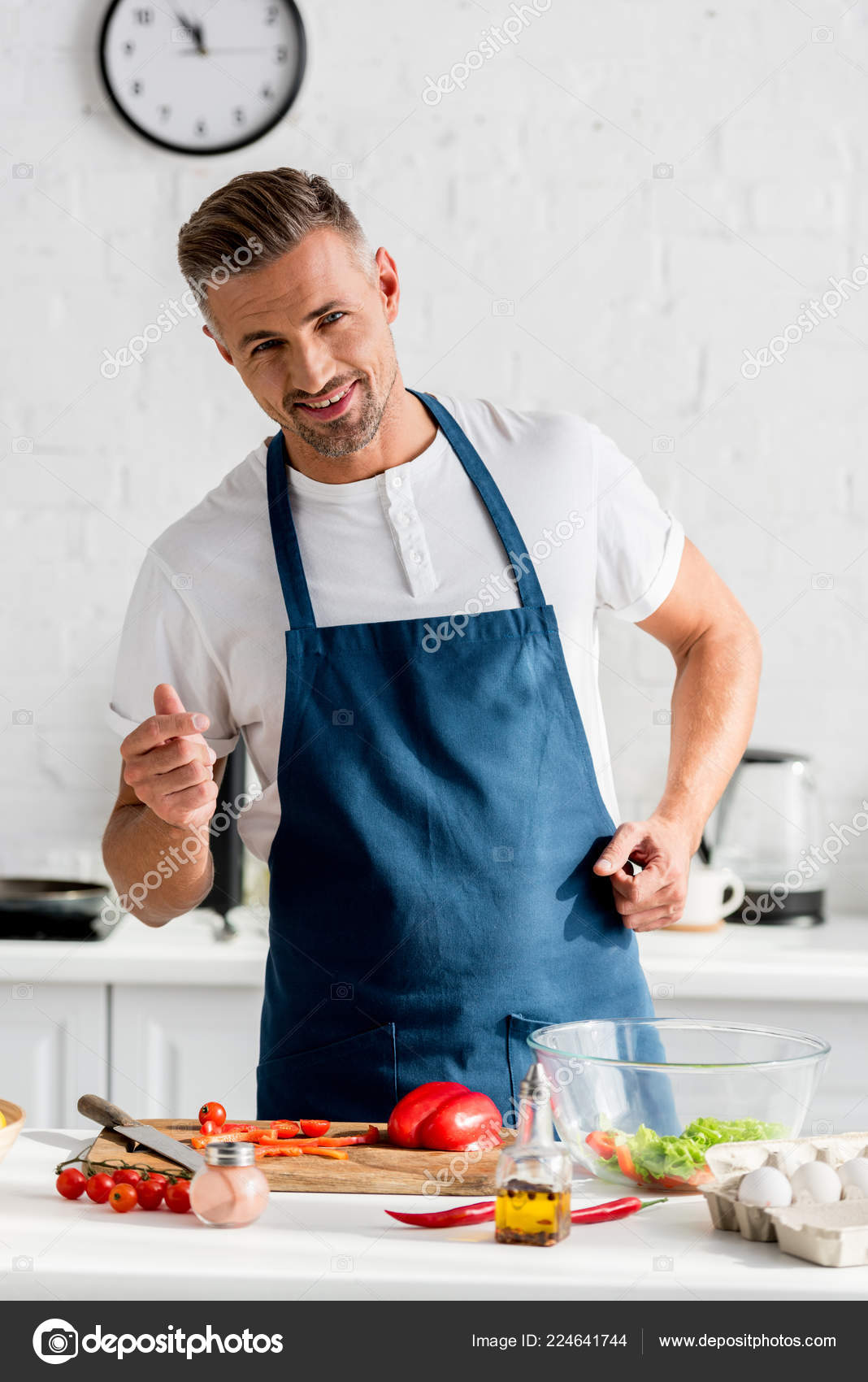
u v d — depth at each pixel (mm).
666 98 2596
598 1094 1096
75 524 2637
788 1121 1089
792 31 2592
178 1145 1170
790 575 2615
